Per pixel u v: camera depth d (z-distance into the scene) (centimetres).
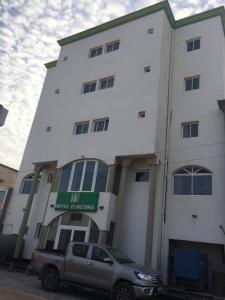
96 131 1897
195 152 1664
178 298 1173
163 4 1989
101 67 2091
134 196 1703
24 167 2305
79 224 1655
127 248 1596
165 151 1725
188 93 1848
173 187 1655
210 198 1520
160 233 1555
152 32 1952
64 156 1928
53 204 1788
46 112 2214
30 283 1244
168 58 1961
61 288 1185
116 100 1877
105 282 1000
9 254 1866
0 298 887
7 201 2236
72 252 1132
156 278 988
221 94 1730
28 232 1977
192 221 1522
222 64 1812
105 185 1670
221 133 1631
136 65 1902
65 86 2227
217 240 1431
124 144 1700
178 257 1373
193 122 1764
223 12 1986
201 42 1958
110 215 1585
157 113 1673
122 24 2145
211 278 1423
